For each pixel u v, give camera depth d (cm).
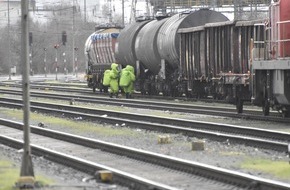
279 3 5525
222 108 7081
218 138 4394
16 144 4288
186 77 9200
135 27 11075
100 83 12475
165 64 9900
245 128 4725
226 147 4022
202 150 3906
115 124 5800
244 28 7419
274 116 5847
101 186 2752
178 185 2780
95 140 4206
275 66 5378
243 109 7125
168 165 3272
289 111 5606
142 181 2692
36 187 2700
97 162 3506
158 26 10125
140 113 6975
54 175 3069
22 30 2841
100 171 2922
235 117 6100
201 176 2977
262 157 3553
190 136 4688
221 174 2850
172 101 9150
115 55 11819
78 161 3303
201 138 4538
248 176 2706
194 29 8838
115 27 12688
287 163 3291
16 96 11381
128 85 10269
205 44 8588
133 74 10369
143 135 4838
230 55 7875
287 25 5406
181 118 6184
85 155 3809
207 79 8512
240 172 2956
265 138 4459
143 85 10781
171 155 3706
